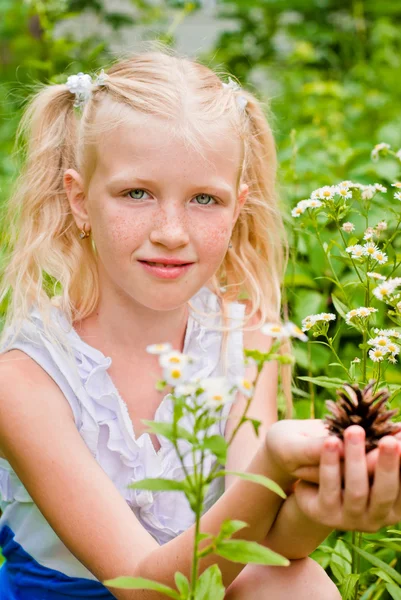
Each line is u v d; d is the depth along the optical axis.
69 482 1.52
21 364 1.59
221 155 1.56
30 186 1.70
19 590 1.65
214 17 3.95
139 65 1.63
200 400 1.61
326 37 3.72
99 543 1.49
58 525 1.52
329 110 2.90
